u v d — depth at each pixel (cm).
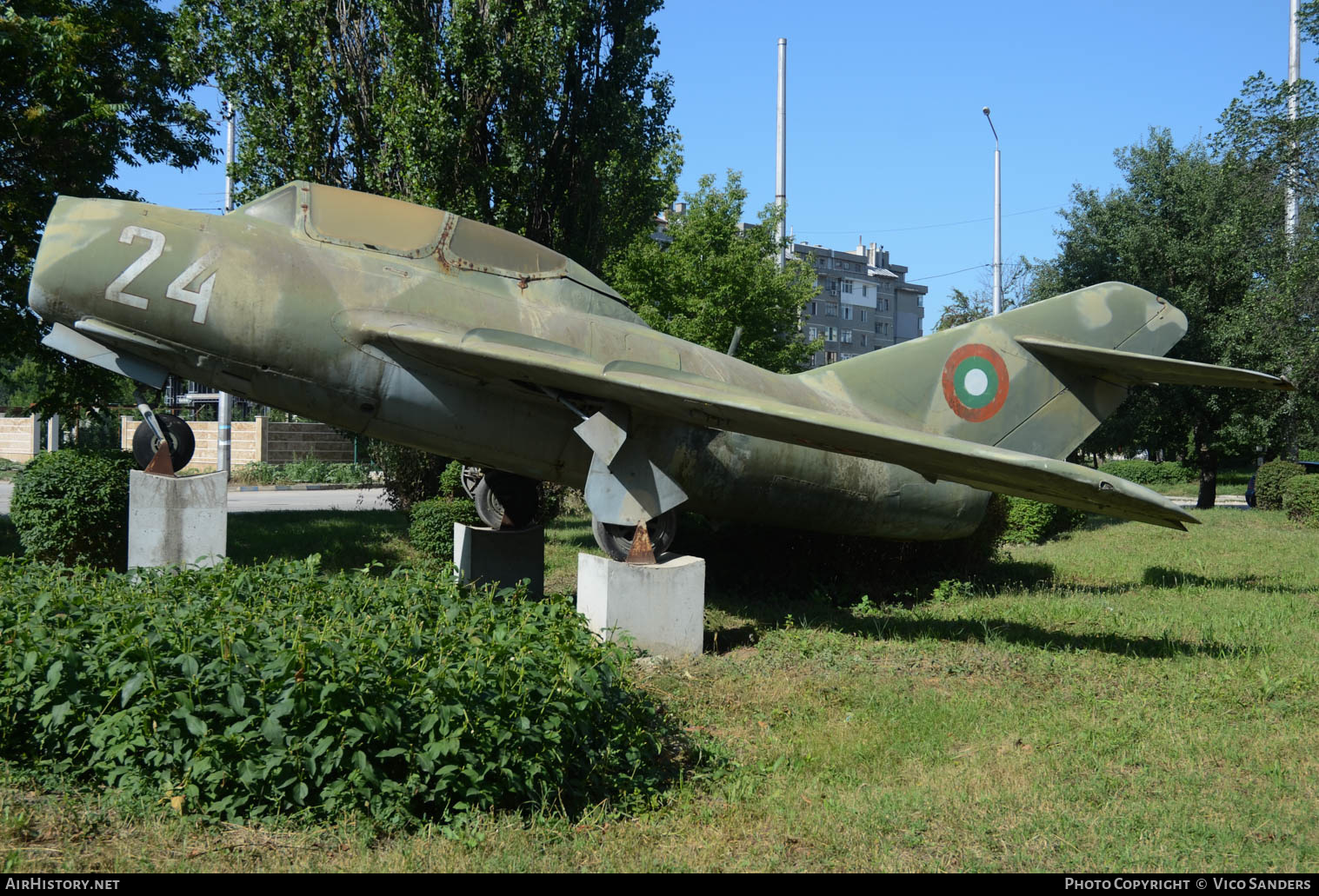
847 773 578
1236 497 3672
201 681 461
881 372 1133
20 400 4947
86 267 783
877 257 10788
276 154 1360
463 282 897
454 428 901
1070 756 606
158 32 1475
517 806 496
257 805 446
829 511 1092
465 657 507
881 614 1080
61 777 459
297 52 1378
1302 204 2461
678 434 954
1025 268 3909
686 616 846
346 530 1535
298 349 823
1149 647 905
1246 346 2367
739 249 1859
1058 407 1181
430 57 1361
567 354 871
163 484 927
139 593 661
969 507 1189
